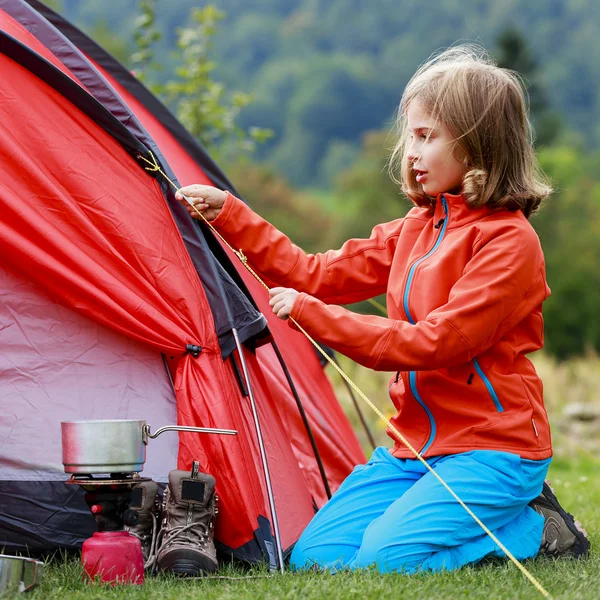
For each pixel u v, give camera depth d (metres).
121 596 2.53
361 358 3.00
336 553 3.10
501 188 3.15
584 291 26.62
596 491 5.16
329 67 78.88
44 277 3.05
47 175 3.07
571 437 8.45
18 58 3.07
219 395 3.06
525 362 3.15
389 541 2.97
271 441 3.32
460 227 3.16
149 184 3.20
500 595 2.54
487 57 3.41
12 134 3.06
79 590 2.61
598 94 73.50
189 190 3.23
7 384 3.04
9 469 3.01
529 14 82.38
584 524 3.98
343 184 39.78
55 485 3.04
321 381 4.21
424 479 3.05
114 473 2.75
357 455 4.25
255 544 3.03
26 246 3.02
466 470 3.01
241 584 2.71
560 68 73.88
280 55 87.94
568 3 82.88
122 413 3.10
